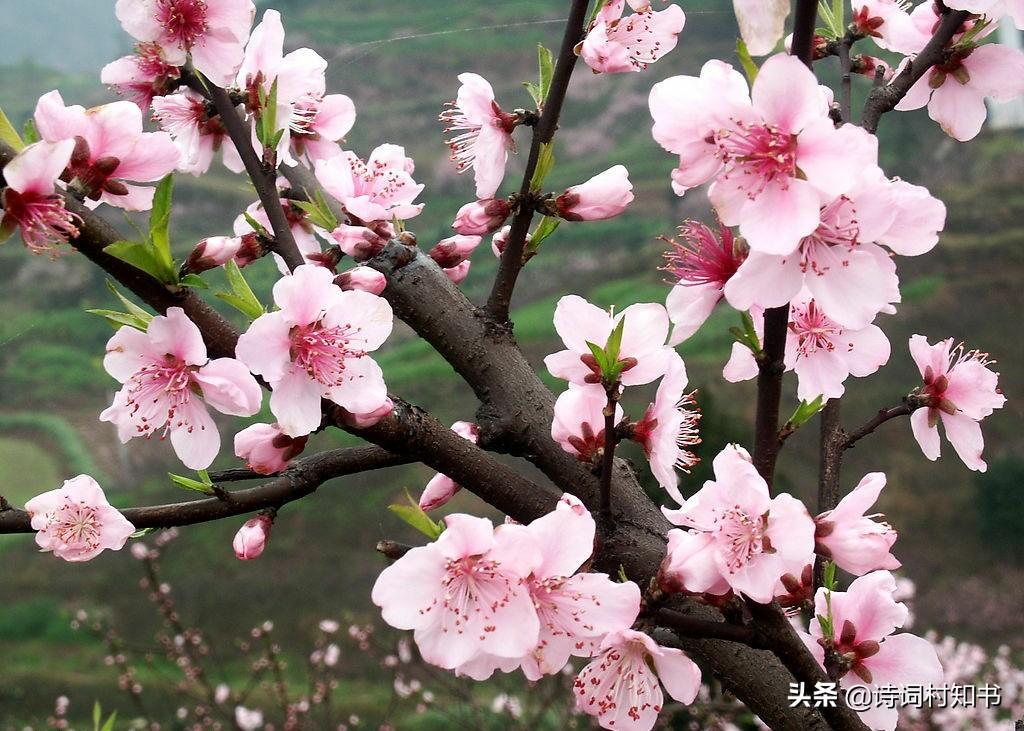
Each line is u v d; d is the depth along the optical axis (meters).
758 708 1.38
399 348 9.52
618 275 10.21
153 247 1.31
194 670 5.83
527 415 1.53
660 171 10.66
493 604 1.16
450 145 1.71
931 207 1.27
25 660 8.59
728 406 7.55
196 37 1.54
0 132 1.30
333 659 6.48
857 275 1.21
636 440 1.39
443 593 1.17
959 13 1.70
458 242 1.71
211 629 8.70
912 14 1.87
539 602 1.18
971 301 10.20
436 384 8.91
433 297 1.60
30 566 9.84
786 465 7.16
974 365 1.67
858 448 9.02
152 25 1.52
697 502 1.18
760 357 1.26
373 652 7.43
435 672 5.95
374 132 6.70
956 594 8.01
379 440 1.37
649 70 10.59
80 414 8.63
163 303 1.36
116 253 1.29
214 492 1.41
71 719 7.82
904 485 8.80
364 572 8.91
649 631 1.21
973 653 6.51
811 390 1.54
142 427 1.38
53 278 6.39
